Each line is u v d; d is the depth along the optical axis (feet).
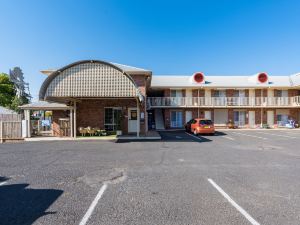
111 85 48.26
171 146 44.21
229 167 26.84
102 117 66.28
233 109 103.71
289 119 104.73
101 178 22.26
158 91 109.09
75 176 22.97
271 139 57.31
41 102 67.77
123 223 13.17
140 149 40.45
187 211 14.76
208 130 68.33
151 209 15.05
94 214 14.37
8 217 14.05
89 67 48.37
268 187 19.56
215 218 13.80
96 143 48.80
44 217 14.01
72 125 62.34
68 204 15.94
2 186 19.93
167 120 101.19
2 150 40.14
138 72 66.49
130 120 67.41
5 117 62.75
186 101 100.32
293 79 110.22
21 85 135.95
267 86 101.09
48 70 69.77
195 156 33.78
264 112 104.32
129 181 21.27
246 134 71.31
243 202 16.26
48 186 19.89
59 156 33.96
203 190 18.75
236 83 105.19
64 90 48.01
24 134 59.98
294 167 26.89
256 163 29.04
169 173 24.08
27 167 26.94
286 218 13.87
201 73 103.96
